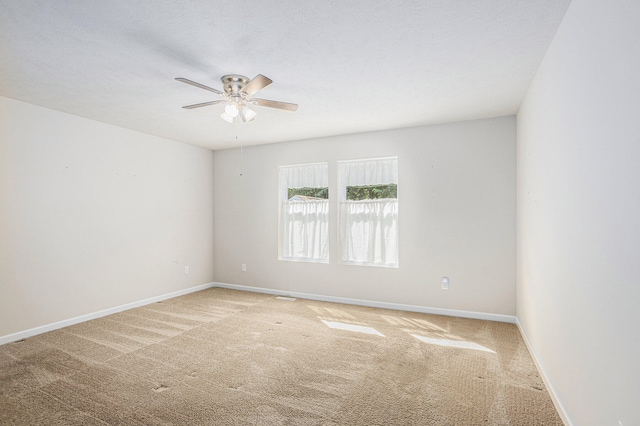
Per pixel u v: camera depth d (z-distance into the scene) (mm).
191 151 5582
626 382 1303
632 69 1236
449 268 4266
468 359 2977
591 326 1661
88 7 1898
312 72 2795
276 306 4715
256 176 5609
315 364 2893
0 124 3324
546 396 2375
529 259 3158
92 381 2600
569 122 1973
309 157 5145
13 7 1889
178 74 2818
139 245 4719
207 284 5887
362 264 4801
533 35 2246
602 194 1523
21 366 2852
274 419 2125
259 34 2207
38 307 3617
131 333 3639
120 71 2758
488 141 4074
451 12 1979
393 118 4086
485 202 4086
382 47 2393
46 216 3689
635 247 1228
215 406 2268
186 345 3309
